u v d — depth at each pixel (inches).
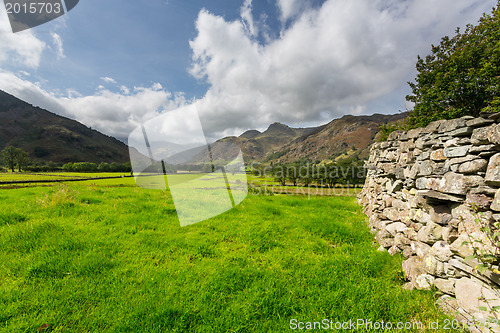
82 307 115.0
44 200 295.3
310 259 172.2
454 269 117.4
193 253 178.4
